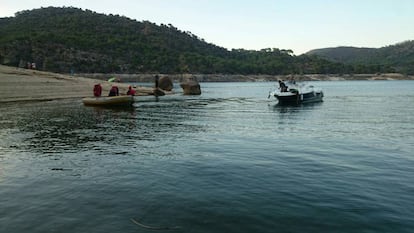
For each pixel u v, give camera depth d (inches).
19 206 299.0
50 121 882.1
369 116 1084.5
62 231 249.9
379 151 540.1
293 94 1551.4
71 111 1137.4
